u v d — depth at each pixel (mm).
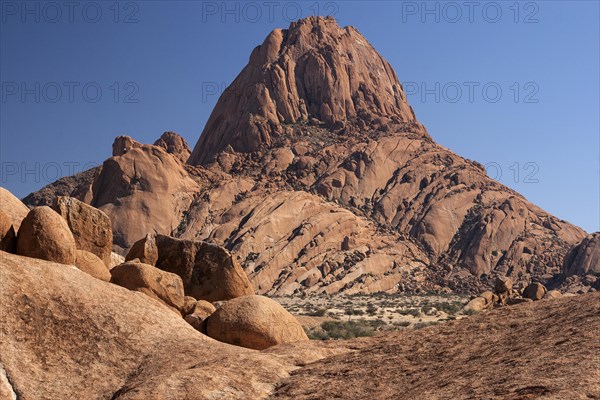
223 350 13500
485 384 9898
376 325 63375
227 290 21297
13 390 11852
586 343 10469
